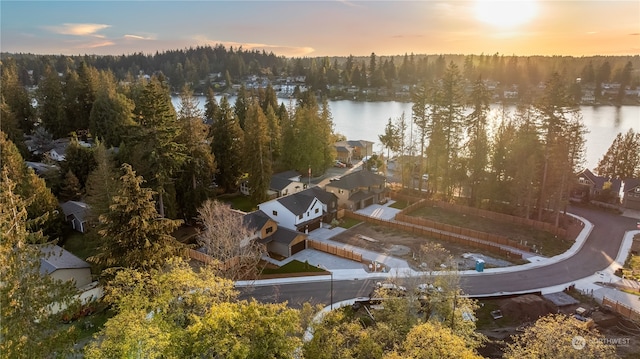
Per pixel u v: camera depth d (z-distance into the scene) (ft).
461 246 146.61
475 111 182.19
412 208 181.16
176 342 51.72
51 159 193.36
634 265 110.52
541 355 64.49
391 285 107.45
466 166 187.62
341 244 147.43
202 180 156.15
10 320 52.01
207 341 50.98
